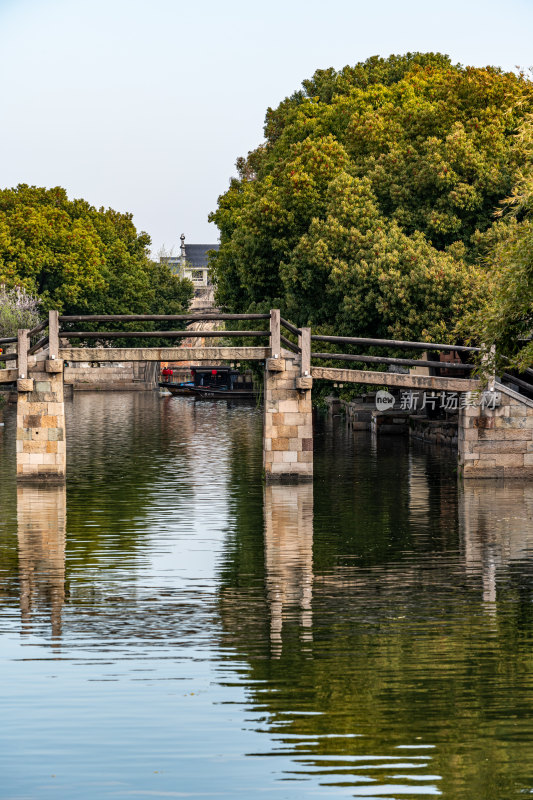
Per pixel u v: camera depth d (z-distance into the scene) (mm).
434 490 57875
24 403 59281
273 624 31109
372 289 74750
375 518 49219
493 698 24922
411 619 31594
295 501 54500
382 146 87188
